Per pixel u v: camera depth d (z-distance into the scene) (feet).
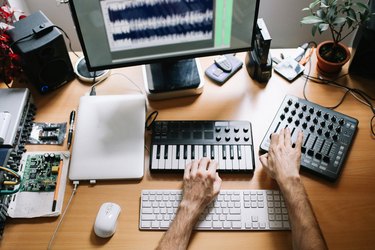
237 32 3.94
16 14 4.75
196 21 3.76
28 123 4.06
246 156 3.78
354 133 3.93
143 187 3.72
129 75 4.53
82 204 3.63
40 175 3.75
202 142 3.88
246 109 4.20
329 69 4.35
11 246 3.42
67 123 4.13
